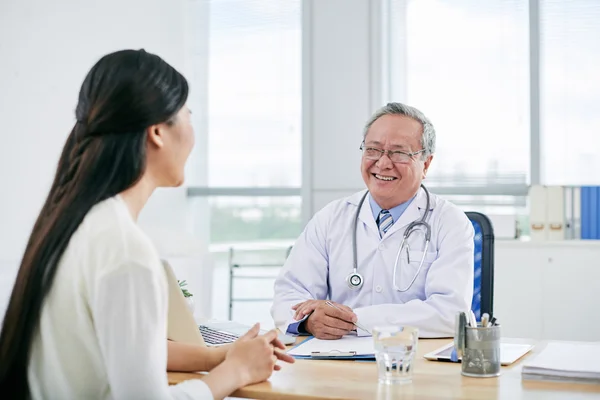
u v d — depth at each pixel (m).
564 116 3.98
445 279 2.02
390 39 4.31
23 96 3.89
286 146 4.56
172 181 1.32
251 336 1.48
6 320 1.18
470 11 4.14
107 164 1.21
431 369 1.46
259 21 4.62
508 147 4.07
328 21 4.36
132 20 4.42
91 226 1.18
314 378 1.39
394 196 2.21
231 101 4.68
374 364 1.53
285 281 2.24
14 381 1.17
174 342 1.48
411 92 4.27
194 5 4.76
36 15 3.95
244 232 4.66
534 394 1.25
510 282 3.70
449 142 4.18
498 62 4.09
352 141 4.32
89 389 1.18
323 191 4.39
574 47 3.96
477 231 2.26
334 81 4.35
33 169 3.92
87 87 1.24
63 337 1.17
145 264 1.14
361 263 2.21
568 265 3.62
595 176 3.94
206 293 4.37
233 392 1.33
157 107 1.23
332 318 1.83
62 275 1.17
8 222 3.79
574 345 1.63
